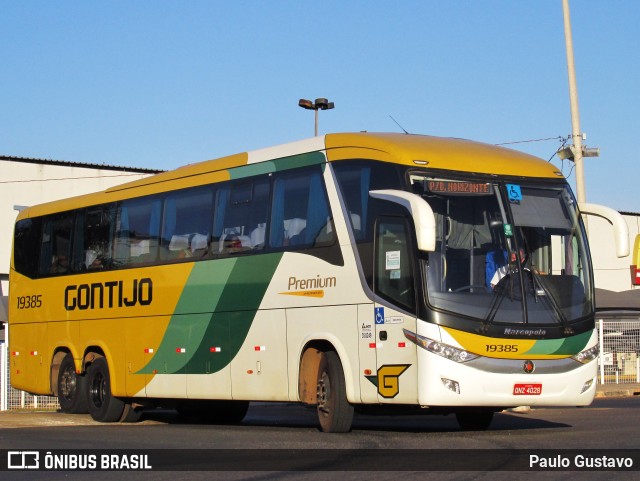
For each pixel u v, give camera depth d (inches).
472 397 525.0
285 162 634.2
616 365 1207.6
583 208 607.5
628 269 2422.5
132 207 768.9
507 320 534.6
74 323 810.8
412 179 548.1
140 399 762.8
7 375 951.0
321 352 600.4
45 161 2012.8
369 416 850.8
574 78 993.5
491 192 560.1
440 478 391.2
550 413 818.2
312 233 604.7
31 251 869.8
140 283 744.3
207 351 678.5
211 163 701.3
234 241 666.2
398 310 542.6
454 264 538.3
